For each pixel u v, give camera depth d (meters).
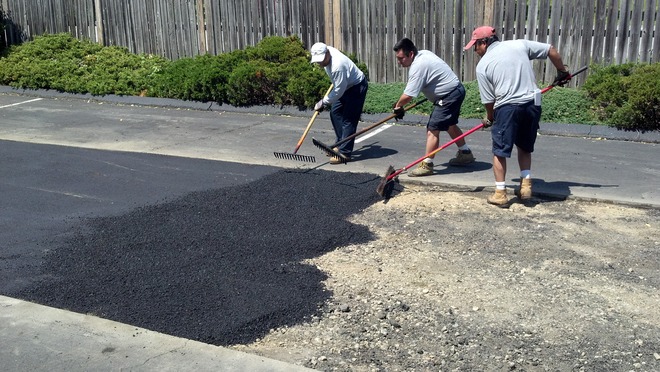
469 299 5.42
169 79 13.85
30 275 5.91
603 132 10.27
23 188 8.47
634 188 7.84
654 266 5.94
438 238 6.62
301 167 9.04
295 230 6.75
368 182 8.20
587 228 6.80
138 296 5.46
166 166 9.31
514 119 7.11
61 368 4.51
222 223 7.00
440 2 12.52
